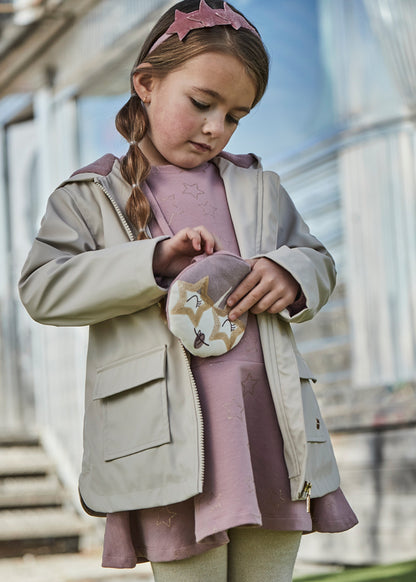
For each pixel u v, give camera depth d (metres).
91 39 6.69
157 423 1.51
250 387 1.59
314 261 1.71
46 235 1.63
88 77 6.79
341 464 4.79
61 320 1.58
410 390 4.75
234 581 1.64
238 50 1.58
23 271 1.62
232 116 1.65
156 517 1.53
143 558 1.64
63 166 7.07
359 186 5.50
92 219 1.66
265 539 1.62
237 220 1.71
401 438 4.48
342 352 5.73
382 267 5.32
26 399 7.63
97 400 1.60
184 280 1.50
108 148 6.79
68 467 6.56
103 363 1.61
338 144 5.66
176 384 1.53
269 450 1.59
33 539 5.82
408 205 5.25
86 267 1.54
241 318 1.59
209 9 1.62
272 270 1.60
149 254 1.50
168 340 1.55
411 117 5.28
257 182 1.79
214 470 1.49
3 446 6.89
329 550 4.77
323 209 5.97
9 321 7.74
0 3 6.84
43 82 7.20
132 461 1.52
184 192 1.70
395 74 5.35
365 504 4.62
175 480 1.48
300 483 1.54
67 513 6.25
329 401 5.12
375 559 4.52
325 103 5.90
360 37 5.61
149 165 1.65
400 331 5.20
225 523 1.44
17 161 8.12
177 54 1.60
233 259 1.57
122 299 1.52
